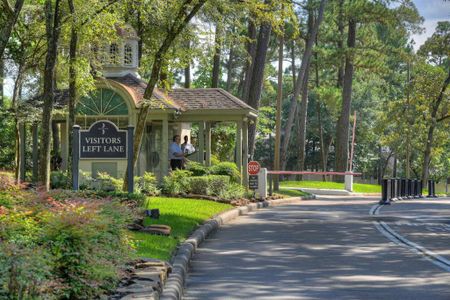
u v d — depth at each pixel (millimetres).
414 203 35312
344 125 62812
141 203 18172
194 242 15648
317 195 46469
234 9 23547
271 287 11297
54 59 18594
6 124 30203
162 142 31656
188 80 52188
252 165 33125
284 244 16969
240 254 15188
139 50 33062
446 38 61844
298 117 85000
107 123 18438
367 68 61500
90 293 8336
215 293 10797
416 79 65188
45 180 18453
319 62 63906
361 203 35062
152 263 10852
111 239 9672
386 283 11680
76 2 21000
